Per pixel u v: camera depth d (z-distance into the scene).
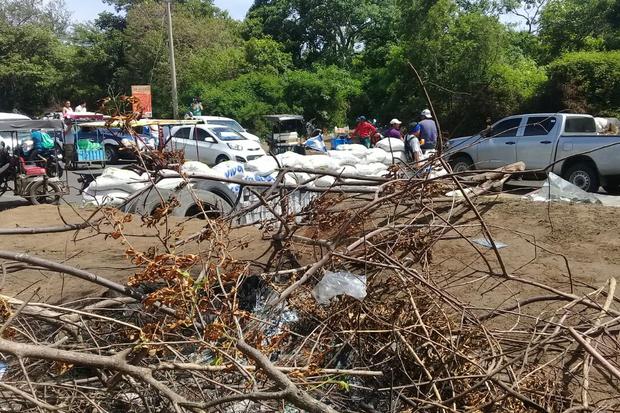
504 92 24.03
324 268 4.22
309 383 2.97
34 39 45.94
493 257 5.40
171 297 3.14
